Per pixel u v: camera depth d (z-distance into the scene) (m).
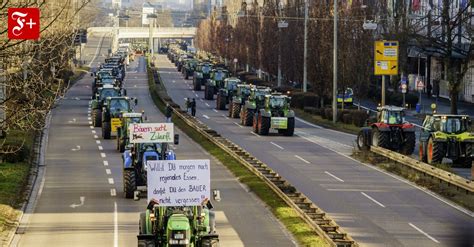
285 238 38.69
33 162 62.94
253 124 85.38
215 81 125.06
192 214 31.06
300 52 121.12
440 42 102.31
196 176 31.20
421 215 44.00
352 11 103.06
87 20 110.50
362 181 54.56
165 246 30.83
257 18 162.12
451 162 62.06
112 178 56.09
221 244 37.50
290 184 52.69
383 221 42.41
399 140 64.56
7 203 45.91
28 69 34.03
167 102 110.88
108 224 41.84
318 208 43.22
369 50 99.12
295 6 132.25
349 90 110.00
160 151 47.56
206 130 79.50
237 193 50.31
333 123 92.56
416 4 115.44
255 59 158.25
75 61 182.12
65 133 82.44
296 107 110.88
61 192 50.84
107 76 118.81
